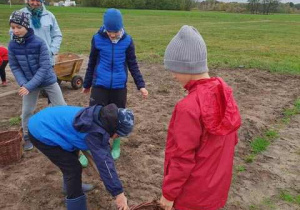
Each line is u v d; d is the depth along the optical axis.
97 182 4.46
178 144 2.58
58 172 4.70
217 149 2.70
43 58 4.94
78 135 3.22
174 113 2.65
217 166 2.74
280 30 29.17
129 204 4.08
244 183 4.59
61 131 3.30
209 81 2.64
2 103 7.65
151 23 34.84
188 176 2.68
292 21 44.28
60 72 8.38
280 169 4.97
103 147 3.11
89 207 4.00
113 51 4.74
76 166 3.50
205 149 2.66
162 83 9.34
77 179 3.51
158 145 5.55
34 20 5.78
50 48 6.00
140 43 18.03
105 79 4.80
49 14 6.00
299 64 12.20
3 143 4.71
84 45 16.58
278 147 5.64
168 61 2.72
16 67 4.99
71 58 9.20
